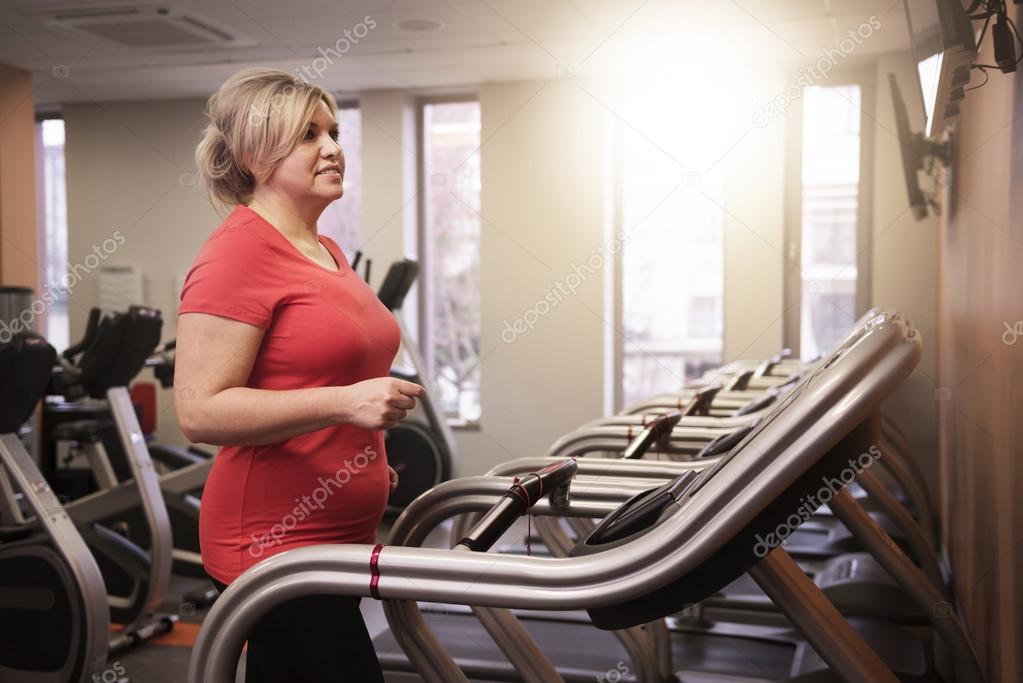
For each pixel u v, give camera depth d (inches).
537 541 157.3
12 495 107.1
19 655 99.3
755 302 221.5
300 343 49.3
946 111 91.0
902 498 169.5
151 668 111.3
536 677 68.4
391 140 241.0
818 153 216.1
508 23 180.5
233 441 46.6
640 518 41.8
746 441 41.6
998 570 79.0
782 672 99.7
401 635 57.2
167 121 243.6
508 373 235.1
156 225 245.4
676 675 97.0
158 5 167.3
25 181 214.2
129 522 150.4
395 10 171.8
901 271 209.8
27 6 167.0
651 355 235.9
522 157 231.8
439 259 251.3
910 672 85.4
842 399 35.8
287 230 52.9
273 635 48.5
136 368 127.4
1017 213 69.9
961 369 123.8
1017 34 68.5
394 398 44.1
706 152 224.5
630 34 189.2
